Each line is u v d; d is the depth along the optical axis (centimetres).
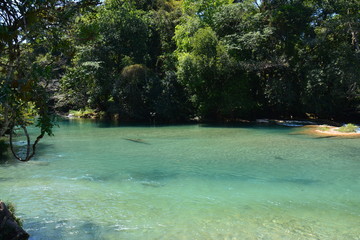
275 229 694
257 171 1217
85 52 3241
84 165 1328
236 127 2775
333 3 3175
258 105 3412
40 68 586
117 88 3469
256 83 3503
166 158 1459
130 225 713
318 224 724
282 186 1029
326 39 3150
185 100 3503
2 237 587
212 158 1453
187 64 3128
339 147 1708
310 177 1130
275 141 1934
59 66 727
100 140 2031
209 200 895
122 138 2120
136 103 3547
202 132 2427
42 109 635
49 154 1562
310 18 3266
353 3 3106
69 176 1155
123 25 3600
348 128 2345
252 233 673
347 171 1207
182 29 3588
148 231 681
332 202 877
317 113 3231
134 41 3681
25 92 590
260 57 3294
